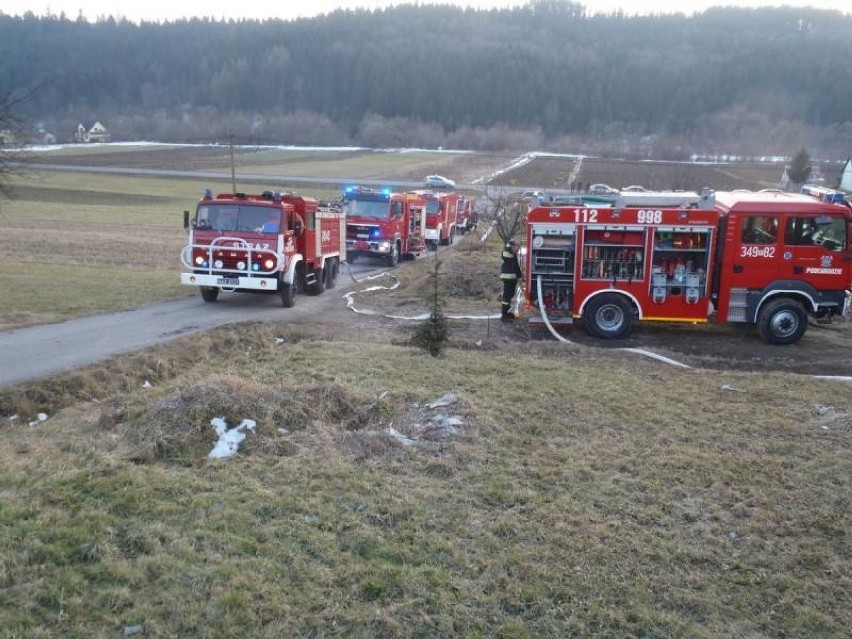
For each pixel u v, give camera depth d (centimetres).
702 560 549
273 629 446
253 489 628
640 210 1325
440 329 1164
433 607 477
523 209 2850
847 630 473
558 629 463
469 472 687
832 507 637
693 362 1201
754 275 1332
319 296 1836
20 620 438
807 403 941
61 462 676
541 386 976
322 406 808
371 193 2527
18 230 3412
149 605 460
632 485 672
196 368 1095
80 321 1382
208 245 1562
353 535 561
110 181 6425
